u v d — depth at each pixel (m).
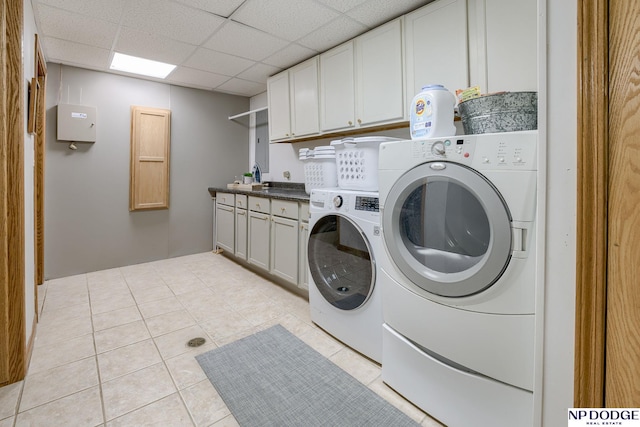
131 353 1.75
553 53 0.78
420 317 1.28
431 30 1.90
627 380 0.67
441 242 1.24
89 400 1.37
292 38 2.47
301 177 3.50
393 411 1.33
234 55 2.81
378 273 1.58
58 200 3.02
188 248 3.90
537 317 0.86
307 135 2.88
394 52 2.11
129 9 2.08
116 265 3.38
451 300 1.15
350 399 1.40
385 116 2.19
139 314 2.24
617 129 0.67
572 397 0.80
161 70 3.24
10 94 1.46
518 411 1.03
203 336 1.95
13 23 1.44
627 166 0.66
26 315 1.67
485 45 1.67
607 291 0.70
